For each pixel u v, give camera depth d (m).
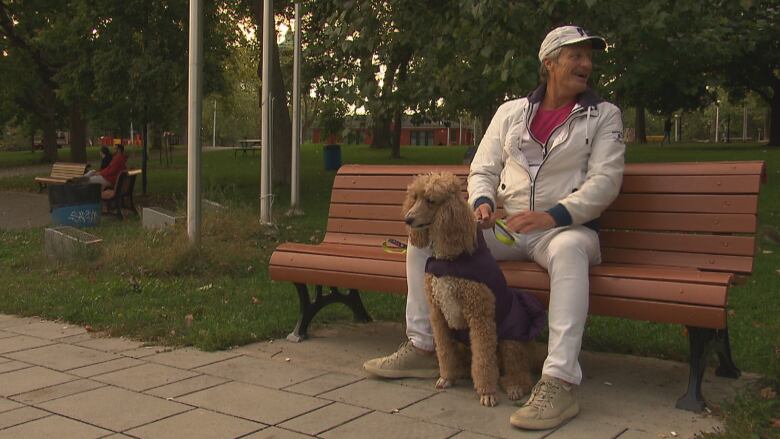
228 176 22.73
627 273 3.56
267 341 5.06
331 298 5.27
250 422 3.53
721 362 4.02
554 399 3.40
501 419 3.51
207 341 4.91
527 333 3.80
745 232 3.70
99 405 3.80
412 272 4.11
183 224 8.66
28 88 30.98
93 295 6.52
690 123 84.06
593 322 5.24
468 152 9.92
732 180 3.77
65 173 19.38
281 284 6.86
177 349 4.90
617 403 3.69
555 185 3.85
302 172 23.05
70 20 16.61
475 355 3.71
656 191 3.97
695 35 6.62
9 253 9.18
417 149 40.03
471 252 3.66
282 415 3.62
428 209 3.60
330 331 5.30
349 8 7.16
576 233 3.65
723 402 3.55
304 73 11.91
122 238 8.82
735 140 68.75
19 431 3.46
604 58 6.39
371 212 5.14
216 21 17.12
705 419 3.44
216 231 8.77
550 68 3.93
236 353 4.77
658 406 3.63
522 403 3.68
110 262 7.70
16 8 20.55
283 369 4.40
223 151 48.84
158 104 15.73
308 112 44.81
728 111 69.62
